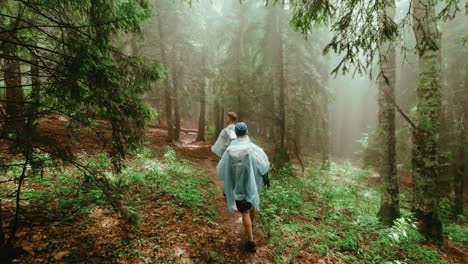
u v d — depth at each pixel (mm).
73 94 3102
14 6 3324
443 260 5055
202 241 4074
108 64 3389
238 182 4059
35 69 3146
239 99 13422
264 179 4477
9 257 2805
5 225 3342
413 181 6496
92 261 3055
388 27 3537
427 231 6098
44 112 3080
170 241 3867
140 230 3951
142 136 3977
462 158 10336
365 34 3678
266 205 6113
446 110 11359
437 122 6102
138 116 3775
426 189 6176
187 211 5023
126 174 6273
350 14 3643
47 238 3289
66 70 3137
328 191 8883
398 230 4836
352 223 5785
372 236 5539
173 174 7668
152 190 5695
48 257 2975
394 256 4719
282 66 12109
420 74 6254
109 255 3246
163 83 14688
